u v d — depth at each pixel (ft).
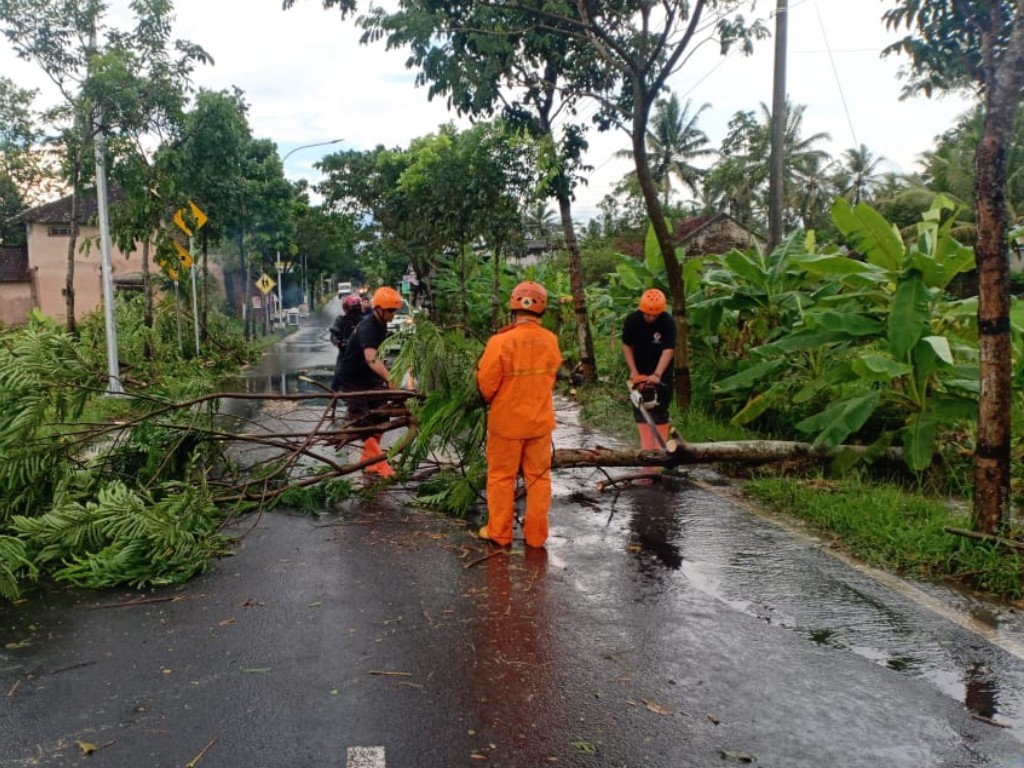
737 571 16.39
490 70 35.55
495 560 17.06
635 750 9.84
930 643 12.95
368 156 100.17
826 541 18.45
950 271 23.32
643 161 30.55
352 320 38.78
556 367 17.87
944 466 23.73
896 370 21.89
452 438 20.80
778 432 30.25
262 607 14.43
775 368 29.09
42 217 117.29
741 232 134.31
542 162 38.40
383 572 16.29
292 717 10.55
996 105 15.69
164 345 57.36
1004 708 10.91
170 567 15.92
